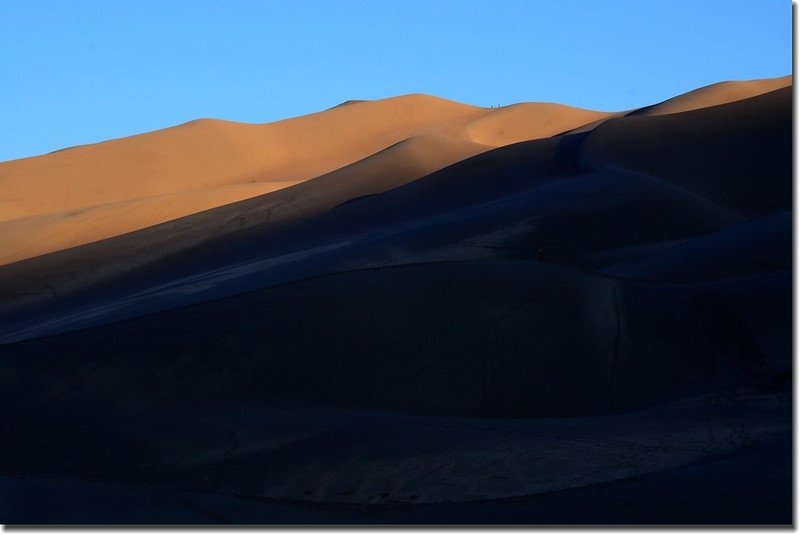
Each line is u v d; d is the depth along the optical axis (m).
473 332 36.53
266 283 54.06
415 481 22.27
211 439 26.88
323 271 55.25
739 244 42.94
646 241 57.88
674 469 21.41
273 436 26.70
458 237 59.56
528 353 35.09
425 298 38.53
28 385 31.12
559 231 59.22
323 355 34.34
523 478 21.83
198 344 34.09
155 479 24.20
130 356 33.09
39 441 27.55
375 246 58.97
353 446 25.11
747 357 33.00
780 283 37.00
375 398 32.47
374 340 35.53
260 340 34.88
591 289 39.22
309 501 21.55
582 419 28.42
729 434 24.45
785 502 18.53
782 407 27.66
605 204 61.88
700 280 40.28
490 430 26.42
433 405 32.25
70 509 19.75
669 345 34.72
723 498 19.09
